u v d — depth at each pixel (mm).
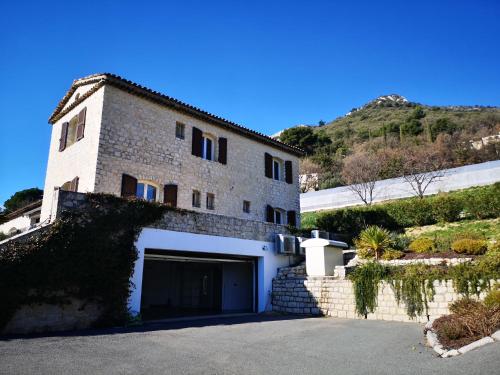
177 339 8602
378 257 16062
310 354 7211
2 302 8883
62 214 10477
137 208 12094
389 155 47219
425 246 15711
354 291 13492
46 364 5969
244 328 10680
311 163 56594
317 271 15633
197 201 18125
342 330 10359
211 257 15695
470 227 18625
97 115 15289
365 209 22391
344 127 90938
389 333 9750
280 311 15875
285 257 17641
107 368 5832
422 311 11875
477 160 46000
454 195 21078
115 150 15148
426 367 6055
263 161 22094
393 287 12625
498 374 5152
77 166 15945
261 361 6574
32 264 9445
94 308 10430
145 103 16594
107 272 10797
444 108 96562
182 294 20344
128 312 11141
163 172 16656
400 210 21422
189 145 18047
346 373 5809
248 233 16094
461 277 11297
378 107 115188
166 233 12922
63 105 18906
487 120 67938
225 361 6504
